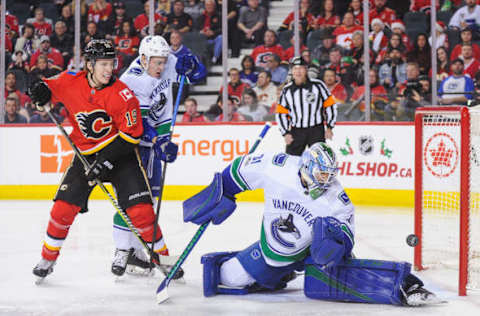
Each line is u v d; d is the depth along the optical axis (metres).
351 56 14.69
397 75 14.42
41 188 14.72
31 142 14.73
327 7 15.02
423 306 5.70
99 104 6.32
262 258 5.98
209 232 10.16
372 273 5.76
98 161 6.33
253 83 15.16
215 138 14.17
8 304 5.90
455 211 10.24
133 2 15.92
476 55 14.44
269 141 13.98
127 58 15.98
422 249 7.84
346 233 5.45
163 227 10.68
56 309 5.72
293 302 5.88
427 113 7.04
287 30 15.45
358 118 14.35
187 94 15.85
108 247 8.89
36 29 15.81
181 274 6.66
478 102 12.14
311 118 11.80
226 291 6.21
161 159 6.77
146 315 5.50
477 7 14.55
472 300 5.93
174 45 15.57
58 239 6.62
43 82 6.43
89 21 15.91
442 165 8.52
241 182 5.84
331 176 5.45
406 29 14.63
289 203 5.64
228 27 15.60
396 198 13.05
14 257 8.27
